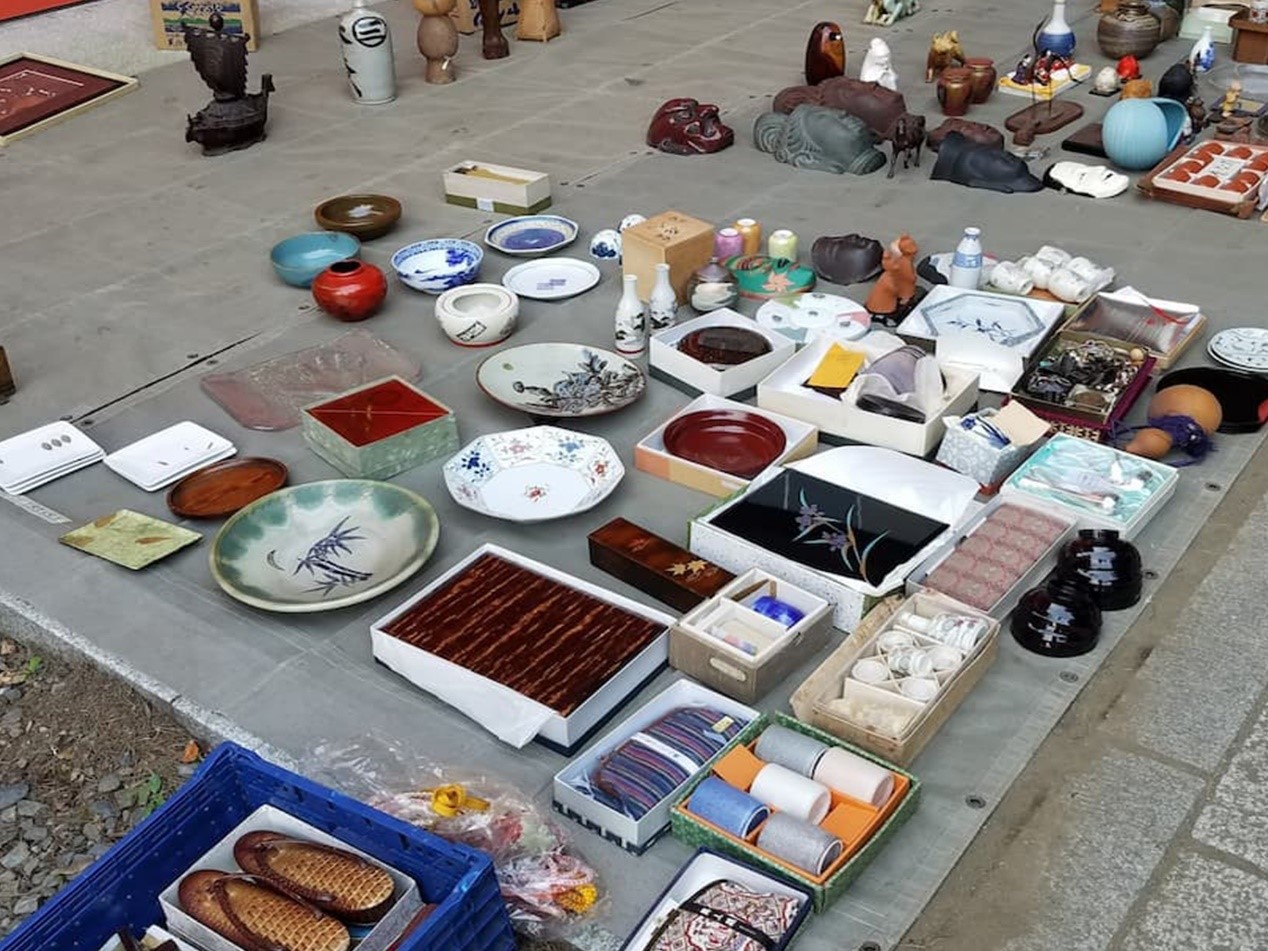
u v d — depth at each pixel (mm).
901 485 3158
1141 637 2865
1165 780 2514
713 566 2977
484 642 2787
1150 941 2209
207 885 2145
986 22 7004
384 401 3562
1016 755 2555
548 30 6961
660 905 2193
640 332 3908
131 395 3885
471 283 4375
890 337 3781
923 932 2234
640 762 2447
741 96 6078
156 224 5023
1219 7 6578
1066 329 3848
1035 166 5242
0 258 4785
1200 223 4715
